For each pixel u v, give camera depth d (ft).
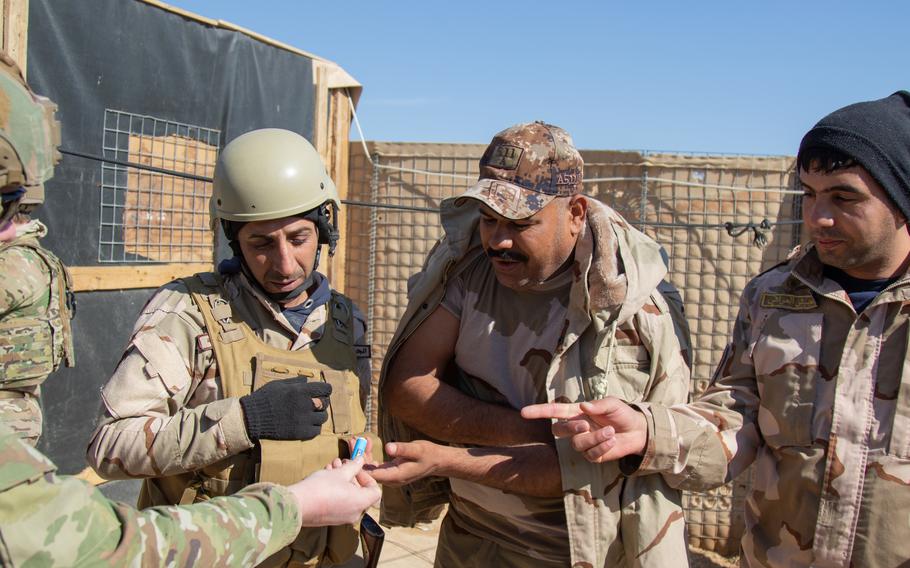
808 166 5.83
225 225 6.60
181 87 15.33
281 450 5.85
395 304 21.53
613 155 19.86
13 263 7.57
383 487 8.13
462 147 21.17
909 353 5.74
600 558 6.53
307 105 18.52
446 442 7.65
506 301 7.27
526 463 6.66
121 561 3.74
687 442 6.20
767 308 6.57
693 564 18.07
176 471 5.74
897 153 5.55
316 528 6.27
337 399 6.50
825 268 6.31
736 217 19.35
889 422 5.77
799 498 6.14
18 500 3.51
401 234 21.47
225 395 6.14
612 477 6.63
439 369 7.42
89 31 13.51
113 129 14.14
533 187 6.47
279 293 6.63
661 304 6.93
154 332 6.10
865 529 5.73
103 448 5.77
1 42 11.84
